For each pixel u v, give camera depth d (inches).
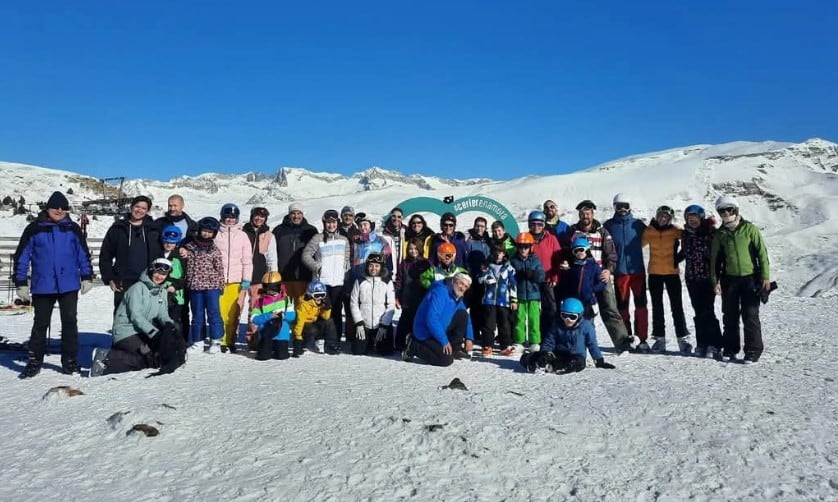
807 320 414.0
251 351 315.3
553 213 349.1
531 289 313.0
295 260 343.9
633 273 314.8
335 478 139.1
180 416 181.8
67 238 263.1
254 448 158.1
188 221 332.2
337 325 333.1
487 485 136.0
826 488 135.8
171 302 299.4
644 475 142.3
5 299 577.0
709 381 233.8
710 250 285.6
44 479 143.4
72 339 266.1
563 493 132.6
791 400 204.4
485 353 303.0
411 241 321.4
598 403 199.3
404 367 266.8
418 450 154.4
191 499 130.6
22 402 212.8
